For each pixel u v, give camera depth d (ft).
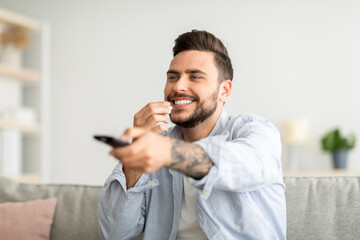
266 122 3.97
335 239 4.47
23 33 12.39
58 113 14.47
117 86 13.76
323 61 11.84
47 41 13.15
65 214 5.31
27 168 13.33
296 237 4.53
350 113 11.59
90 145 13.97
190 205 4.10
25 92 13.61
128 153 2.38
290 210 4.62
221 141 2.95
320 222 4.54
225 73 4.20
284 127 11.61
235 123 4.07
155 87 13.30
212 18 12.82
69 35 14.48
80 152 14.08
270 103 12.17
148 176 4.41
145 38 13.52
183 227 4.10
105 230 4.19
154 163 2.46
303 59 12.00
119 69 13.78
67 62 14.44
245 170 2.97
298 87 12.00
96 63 14.08
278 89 12.13
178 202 4.13
